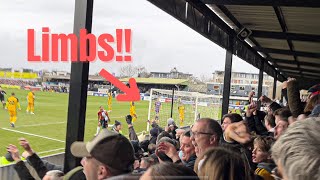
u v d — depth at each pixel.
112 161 1.31
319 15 5.45
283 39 7.46
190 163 1.98
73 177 1.60
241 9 5.53
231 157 1.12
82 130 2.38
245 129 2.11
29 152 2.40
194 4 4.30
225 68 7.50
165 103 12.73
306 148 0.75
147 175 0.88
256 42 9.22
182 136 2.17
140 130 9.24
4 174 3.51
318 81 19.72
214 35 5.88
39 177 2.34
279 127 2.53
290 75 20.80
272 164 1.72
